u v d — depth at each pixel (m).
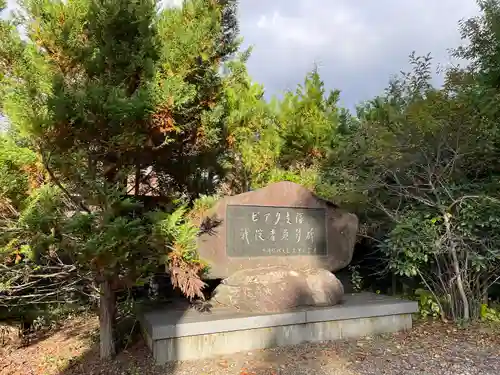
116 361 4.27
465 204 5.49
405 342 4.80
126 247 3.45
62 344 5.32
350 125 8.12
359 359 4.25
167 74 4.00
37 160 3.60
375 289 7.24
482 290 5.83
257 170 7.11
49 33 3.63
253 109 6.45
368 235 6.96
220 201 5.28
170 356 4.11
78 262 3.71
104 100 3.50
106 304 4.39
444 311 5.85
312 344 4.69
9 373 4.43
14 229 3.58
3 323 5.51
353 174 6.43
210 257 5.11
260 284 4.89
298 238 5.77
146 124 3.72
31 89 3.26
